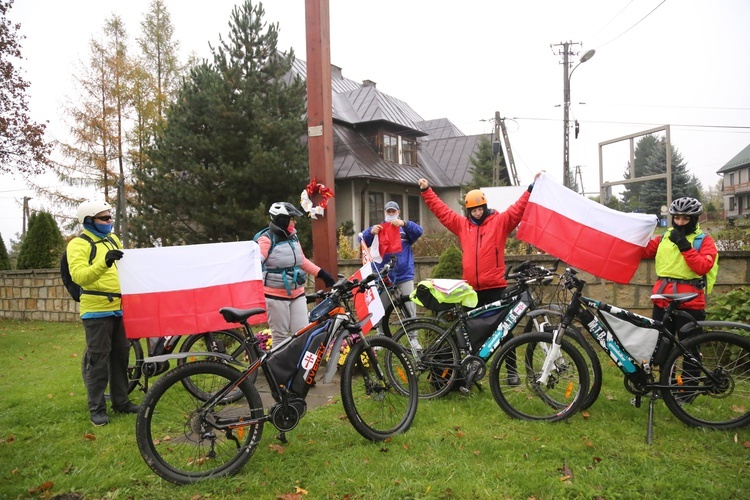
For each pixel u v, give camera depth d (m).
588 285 6.09
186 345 4.68
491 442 3.54
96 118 18.28
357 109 21.92
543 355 4.08
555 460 3.29
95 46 18.64
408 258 5.67
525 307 4.25
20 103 12.67
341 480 3.07
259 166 11.70
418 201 24.08
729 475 3.05
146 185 12.71
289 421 3.38
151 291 3.87
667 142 6.18
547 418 3.89
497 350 4.23
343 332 3.65
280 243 4.56
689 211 3.98
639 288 5.85
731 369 3.81
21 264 11.90
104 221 4.18
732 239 9.89
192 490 3.02
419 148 25.80
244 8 12.75
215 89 11.95
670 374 3.75
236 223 12.12
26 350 7.71
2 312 11.33
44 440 3.83
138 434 3.04
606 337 3.90
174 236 12.60
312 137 5.33
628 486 2.96
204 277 3.92
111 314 4.12
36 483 3.14
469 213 4.69
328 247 5.34
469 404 4.26
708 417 3.87
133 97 18.73
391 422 3.85
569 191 4.45
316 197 5.38
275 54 12.86
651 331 3.78
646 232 4.20
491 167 25.39
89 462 3.39
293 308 4.63
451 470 3.18
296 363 3.45
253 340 3.85
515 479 3.05
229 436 3.23
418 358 4.48
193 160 12.18
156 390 3.10
